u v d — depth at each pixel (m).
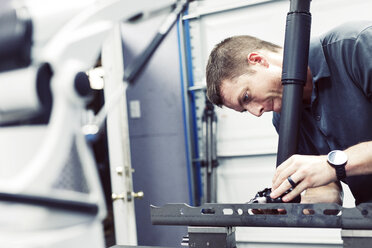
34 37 0.37
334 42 0.96
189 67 1.99
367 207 0.59
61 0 0.38
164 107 2.04
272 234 1.89
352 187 1.08
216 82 0.97
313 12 1.75
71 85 0.33
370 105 0.95
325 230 1.80
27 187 0.32
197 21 1.97
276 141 1.86
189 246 0.71
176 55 1.99
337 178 0.73
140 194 1.69
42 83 0.33
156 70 2.04
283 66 0.77
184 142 2.01
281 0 1.79
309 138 1.12
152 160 2.09
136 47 2.00
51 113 0.34
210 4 1.93
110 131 1.68
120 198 1.64
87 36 0.36
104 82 1.60
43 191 0.33
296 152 0.77
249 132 1.91
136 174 2.12
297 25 0.76
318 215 0.62
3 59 0.32
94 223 0.37
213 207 0.69
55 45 0.34
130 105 2.12
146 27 1.96
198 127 2.01
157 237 2.08
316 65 0.99
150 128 2.09
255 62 0.94
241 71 0.93
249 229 1.94
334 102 0.99
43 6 0.38
